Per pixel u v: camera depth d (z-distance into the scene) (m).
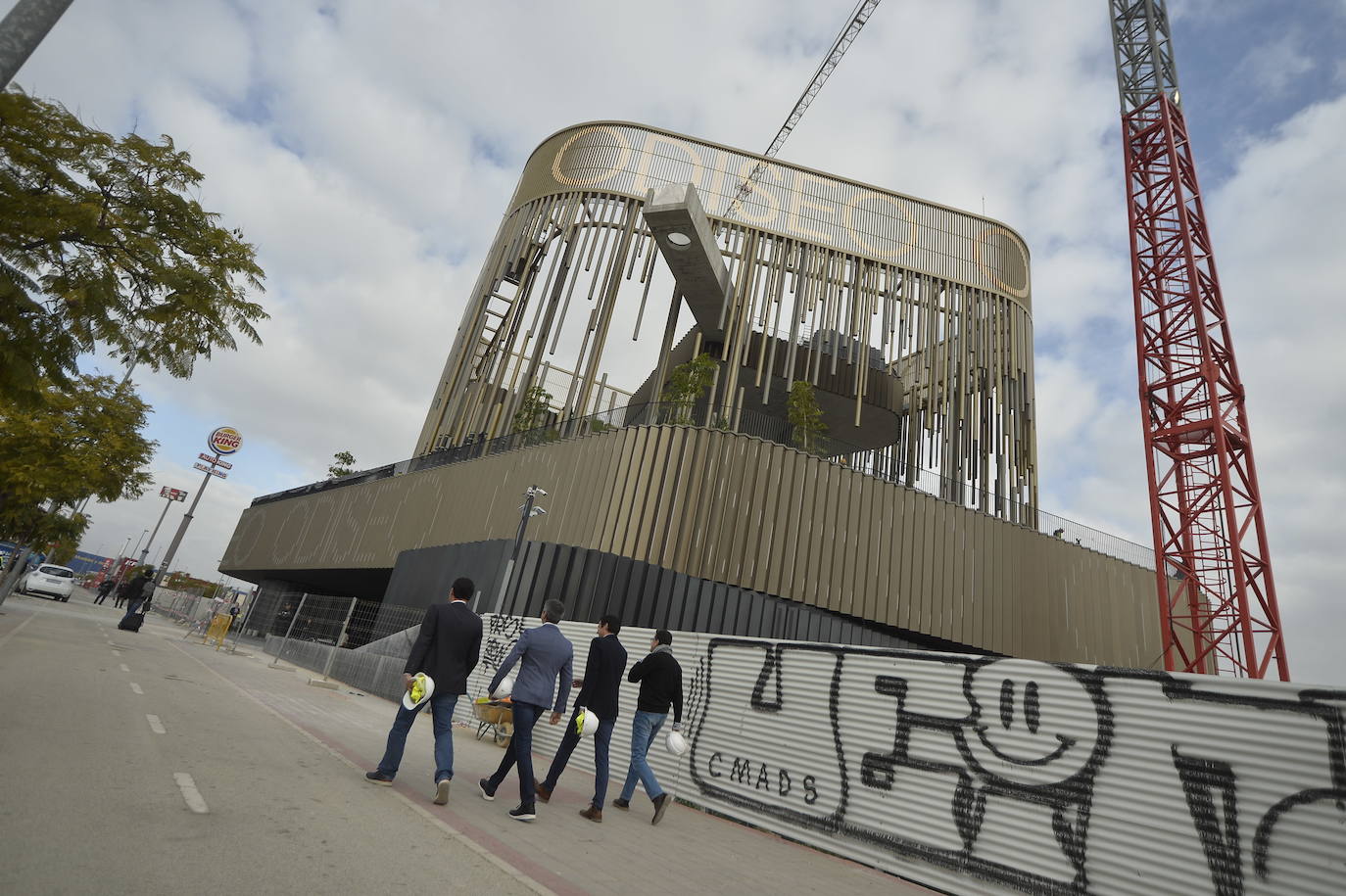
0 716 5.82
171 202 8.09
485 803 5.70
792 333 29.41
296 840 3.85
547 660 5.66
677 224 25.28
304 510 39.12
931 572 24.08
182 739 6.17
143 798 4.18
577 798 6.85
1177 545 27.89
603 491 21.14
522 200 35.41
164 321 8.35
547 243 33.09
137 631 20.53
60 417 18.55
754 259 30.73
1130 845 4.64
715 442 21.55
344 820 4.43
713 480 21.20
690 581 20.09
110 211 7.78
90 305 7.52
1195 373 29.23
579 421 24.28
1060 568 27.28
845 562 22.58
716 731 8.02
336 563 32.88
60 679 8.59
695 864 5.05
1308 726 4.06
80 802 3.91
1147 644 28.62
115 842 3.36
